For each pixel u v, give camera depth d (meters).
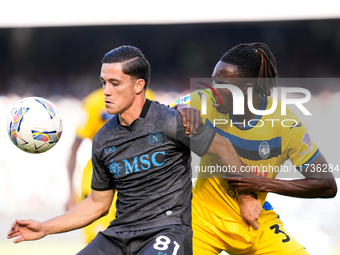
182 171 11.12
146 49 54.25
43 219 26.44
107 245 10.95
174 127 10.91
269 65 12.21
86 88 55.22
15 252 20.17
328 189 12.20
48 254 19.84
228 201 12.57
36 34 54.97
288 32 51.75
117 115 11.33
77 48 54.97
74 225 11.64
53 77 55.41
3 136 38.22
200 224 12.88
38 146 11.52
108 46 54.97
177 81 53.97
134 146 10.98
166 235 10.38
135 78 10.82
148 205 10.81
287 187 11.99
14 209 28.61
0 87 54.88
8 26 53.66
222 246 12.88
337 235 20.66
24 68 55.41
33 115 11.40
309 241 20.06
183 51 53.69
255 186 11.88
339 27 51.12
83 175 19.06
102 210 11.91
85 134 20.39
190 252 10.88
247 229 12.52
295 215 22.75
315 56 51.66
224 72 11.99
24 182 32.44
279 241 12.55
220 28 52.78
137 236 10.62
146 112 11.05
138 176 10.88
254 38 52.59
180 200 10.91
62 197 31.00
